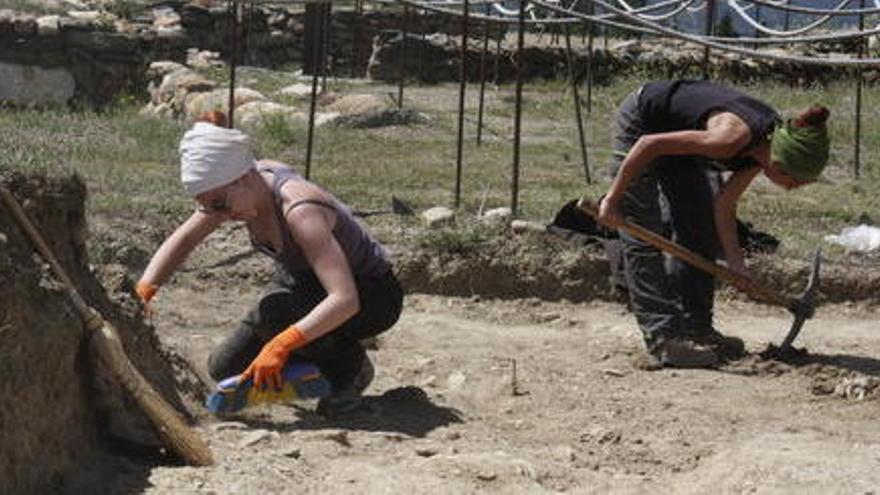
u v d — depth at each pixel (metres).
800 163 15.25
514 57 46.94
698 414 14.57
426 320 18.97
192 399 13.41
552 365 16.62
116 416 11.68
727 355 16.84
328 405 13.54
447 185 27.12
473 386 15.39
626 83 46.44
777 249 21.73
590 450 13.34
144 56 45.78
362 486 11.54
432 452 12.59
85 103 43.31
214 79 43.16
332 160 30.28
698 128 15.84
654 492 12.24
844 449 13.29
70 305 11.34
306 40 47.22
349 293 12.58
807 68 47.03
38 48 43.19
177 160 28.25
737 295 20.94
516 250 20.88
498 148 33.69
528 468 12.20
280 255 12.92
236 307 18.83
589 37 41.12
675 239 16.62
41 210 11.97
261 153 30.55
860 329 19.78
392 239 21.03
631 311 20.44
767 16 47.81
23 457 10.20
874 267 21.55
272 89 42.41
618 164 16.47
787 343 16.91
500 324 19.45
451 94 43.59
